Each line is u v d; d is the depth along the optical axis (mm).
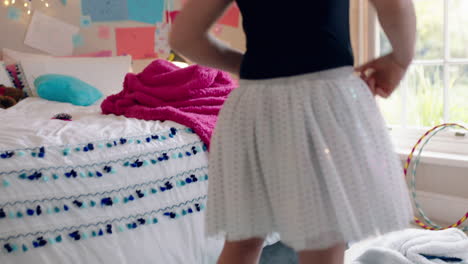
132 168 1626
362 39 2586
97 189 1529
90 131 1683
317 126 814
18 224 1376
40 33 3201
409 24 861
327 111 820
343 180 812
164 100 2164
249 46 913
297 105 823
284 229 828
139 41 3393
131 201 1584
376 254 1684
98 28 3318
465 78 2371
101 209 1521
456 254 1699
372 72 957
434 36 2449
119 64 3105
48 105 2561
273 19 861
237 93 910
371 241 1922
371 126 867
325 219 815
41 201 1426
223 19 3369
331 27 857
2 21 3098
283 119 829
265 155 846
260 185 867
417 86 2537
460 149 2361
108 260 1479
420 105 2541
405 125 2588
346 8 899
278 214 838
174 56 3344
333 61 850
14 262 1344
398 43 877
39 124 1786
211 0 930
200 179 1771
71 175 1500
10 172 1413
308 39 843
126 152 1645
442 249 1698
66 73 2941
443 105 2447
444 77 2426
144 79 2311
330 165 799
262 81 872
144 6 3377
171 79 2242
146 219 1592
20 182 1415
